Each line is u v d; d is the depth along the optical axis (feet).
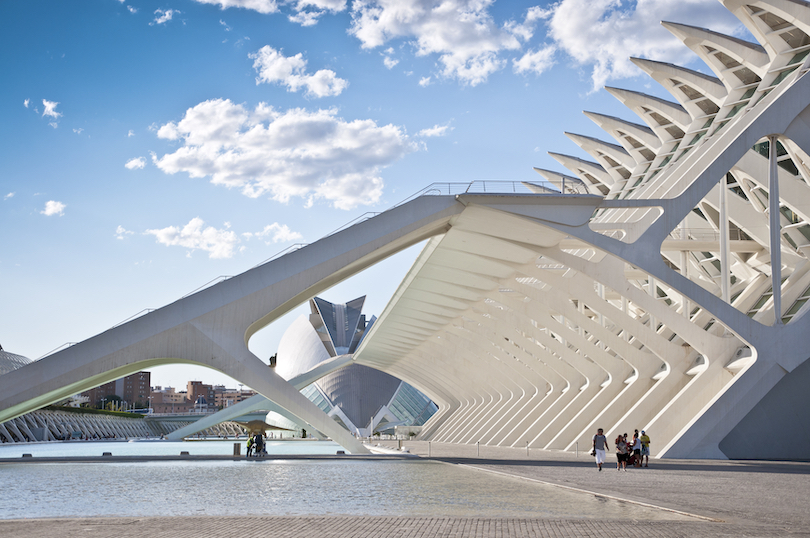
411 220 77.30
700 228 103.60
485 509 32.32
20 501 36.68
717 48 95.25
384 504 34.55
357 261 82.58
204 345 76.43
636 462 63.05
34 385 72.33
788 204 79.25
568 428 101.45
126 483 47.24
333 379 266.36
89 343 74.08
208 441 215.92
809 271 84.48
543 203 75.61
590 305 97.55
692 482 46.44
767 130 72.28
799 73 81.71
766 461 67.77
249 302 77.30
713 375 79.20
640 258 73.97
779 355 70.74
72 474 55.77
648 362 96.12
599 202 75.36
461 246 94.43
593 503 34.76
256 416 306.35
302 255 77.92
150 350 75.36
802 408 71.97
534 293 104.22
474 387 178.50
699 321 98.63
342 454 83.35
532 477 51.57
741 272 98.89
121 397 536.42
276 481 48.70
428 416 275.59
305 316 287.28
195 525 26.89
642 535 24.20
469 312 134.00
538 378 135.95
